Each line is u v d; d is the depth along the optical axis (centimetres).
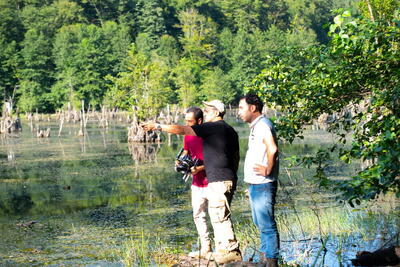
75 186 1925
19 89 10506
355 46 657
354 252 714
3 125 5697
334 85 730
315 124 4266
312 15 16088
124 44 11712
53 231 1171
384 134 587
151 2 13512
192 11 13675
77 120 8331
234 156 655
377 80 713
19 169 2497
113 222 1253
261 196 561
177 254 819
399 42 662
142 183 1950
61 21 13900
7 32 12219
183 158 686
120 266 789
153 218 1279
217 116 658
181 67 9244
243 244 816
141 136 4106
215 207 653
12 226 1246
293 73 790
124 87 5544
